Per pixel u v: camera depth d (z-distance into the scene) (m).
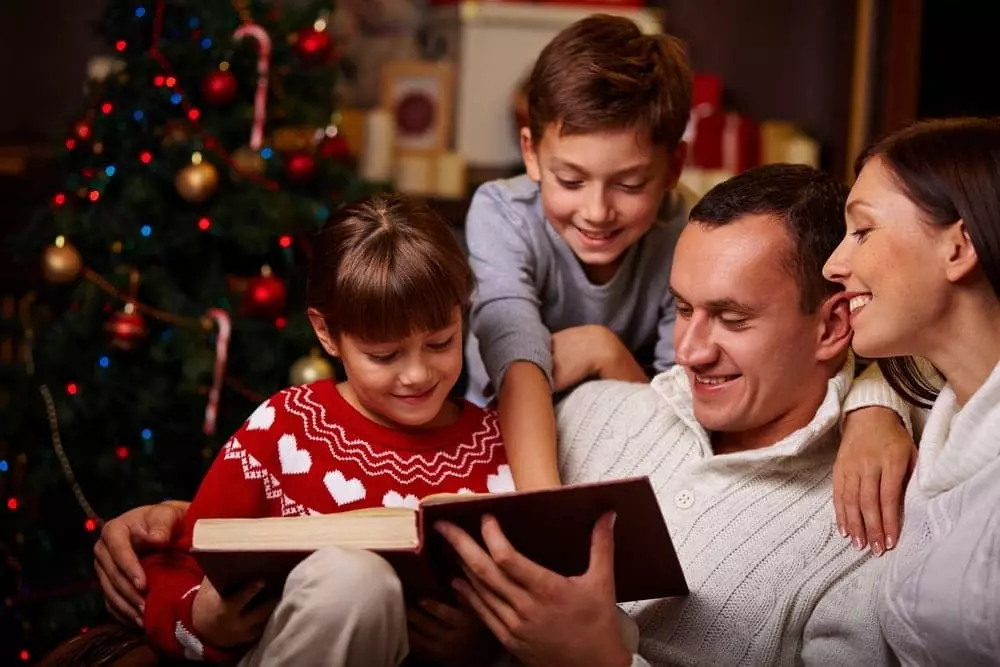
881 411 1.55
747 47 4.46
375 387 1.55
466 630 1.44
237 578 1.36
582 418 1.78
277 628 1.35
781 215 1.51
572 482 1.74
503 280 1.92
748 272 1.50
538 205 2.01
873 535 1.45
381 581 1.30
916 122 1.40
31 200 3.69
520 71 4.02
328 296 1.54
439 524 1.29
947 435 1.37
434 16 4.12
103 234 2.59
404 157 3.90
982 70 4.07
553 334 1.91
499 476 1.65
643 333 2.12
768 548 1.53
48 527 2.73
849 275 1.36
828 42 4.36
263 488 1.59
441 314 1.52
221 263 2.72
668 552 1.35
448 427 1.65
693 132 4.03
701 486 1.61
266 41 2.68
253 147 2.68
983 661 1.24
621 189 1.90
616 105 1.84
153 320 2.67
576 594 1.32
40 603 2.69
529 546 1.34
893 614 1.34
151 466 2.65
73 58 4.06
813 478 1.57
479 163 4.04
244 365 2.67
